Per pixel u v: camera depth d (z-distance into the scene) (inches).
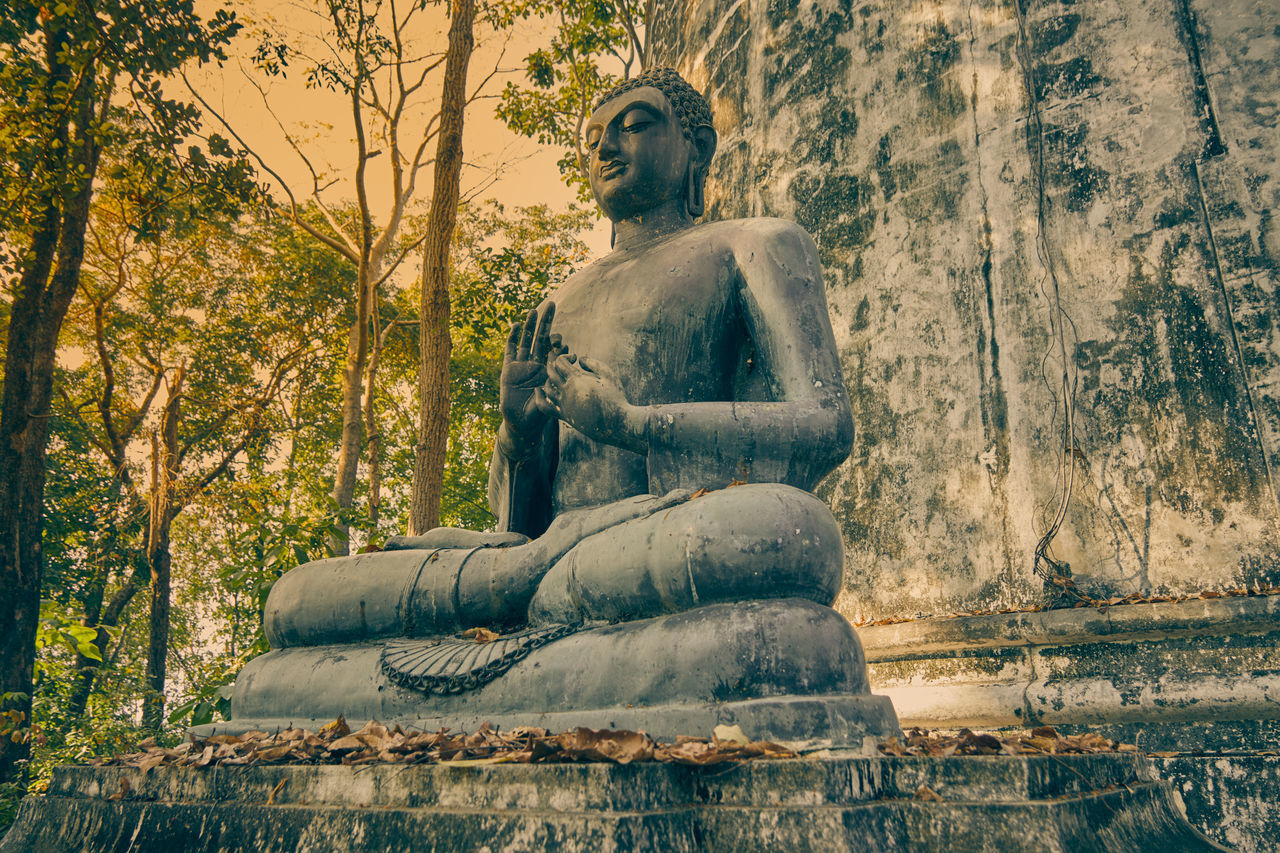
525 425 141.6
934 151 248.5
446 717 117.3
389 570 134.8
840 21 277.7
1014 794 78.5
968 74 247.1
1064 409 211.6
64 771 124.0
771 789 78.5
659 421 124.6
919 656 214.2
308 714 129.0
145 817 103.5
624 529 116.9
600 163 161.8
